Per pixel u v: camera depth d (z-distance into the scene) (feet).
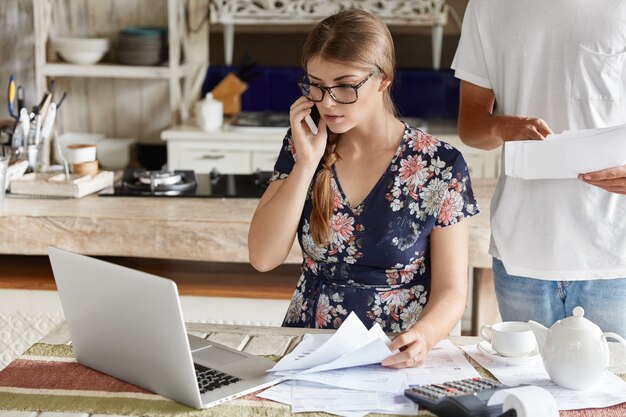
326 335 6.44
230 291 9.83
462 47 7.95
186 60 16.71
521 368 5.87
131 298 5.26
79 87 17.11
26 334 9.94
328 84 6.22
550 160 6.90
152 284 5.08
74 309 5.75
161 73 15.96
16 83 16.08
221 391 5.42
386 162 6.76
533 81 7.48
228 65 17.42
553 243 7.36
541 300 7.58
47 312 9.86
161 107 17.17
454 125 16.89
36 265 10.54
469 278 12.26
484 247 9.66
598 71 7.22
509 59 7.55
